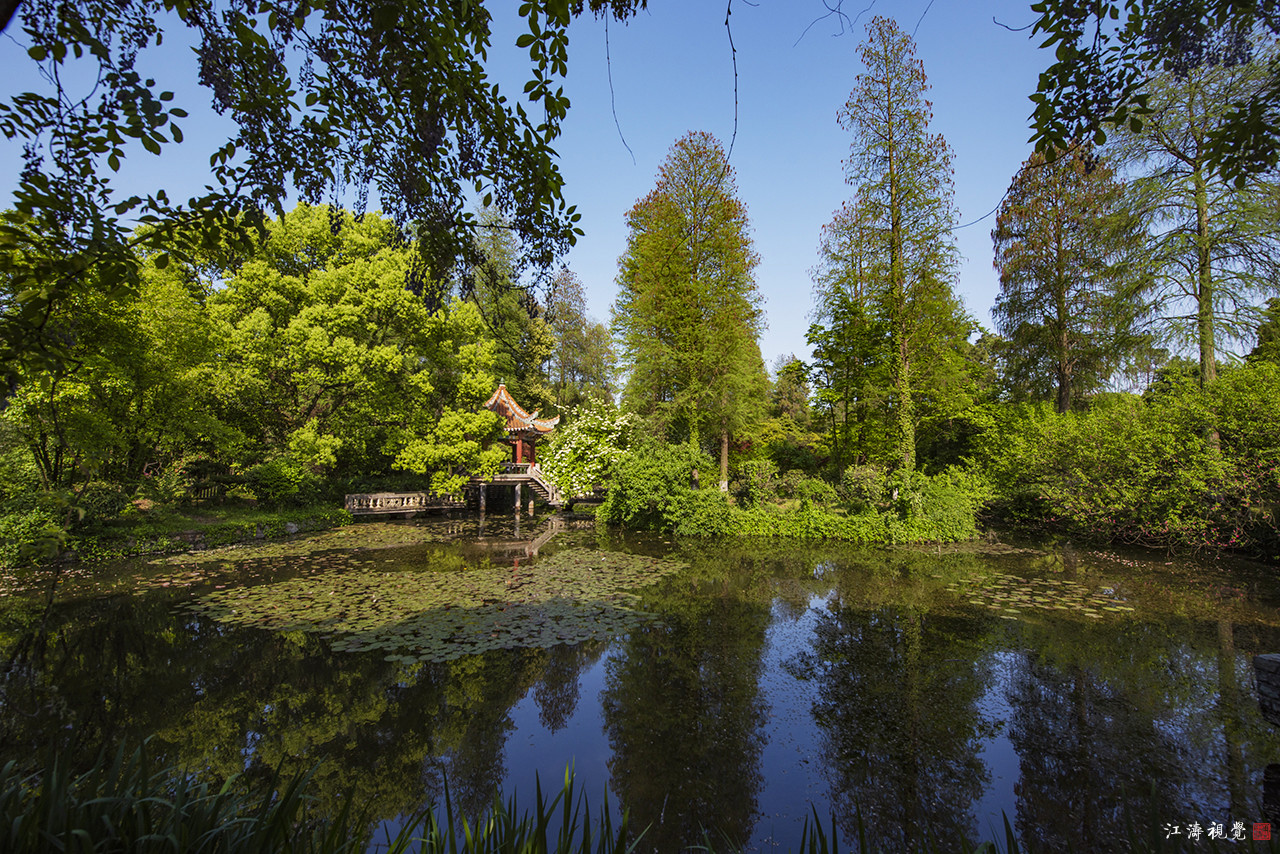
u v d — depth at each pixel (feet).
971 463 53.36
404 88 9.05
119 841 5.09
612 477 55.36
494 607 26.12
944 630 22.76
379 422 56.13
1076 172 49.21
